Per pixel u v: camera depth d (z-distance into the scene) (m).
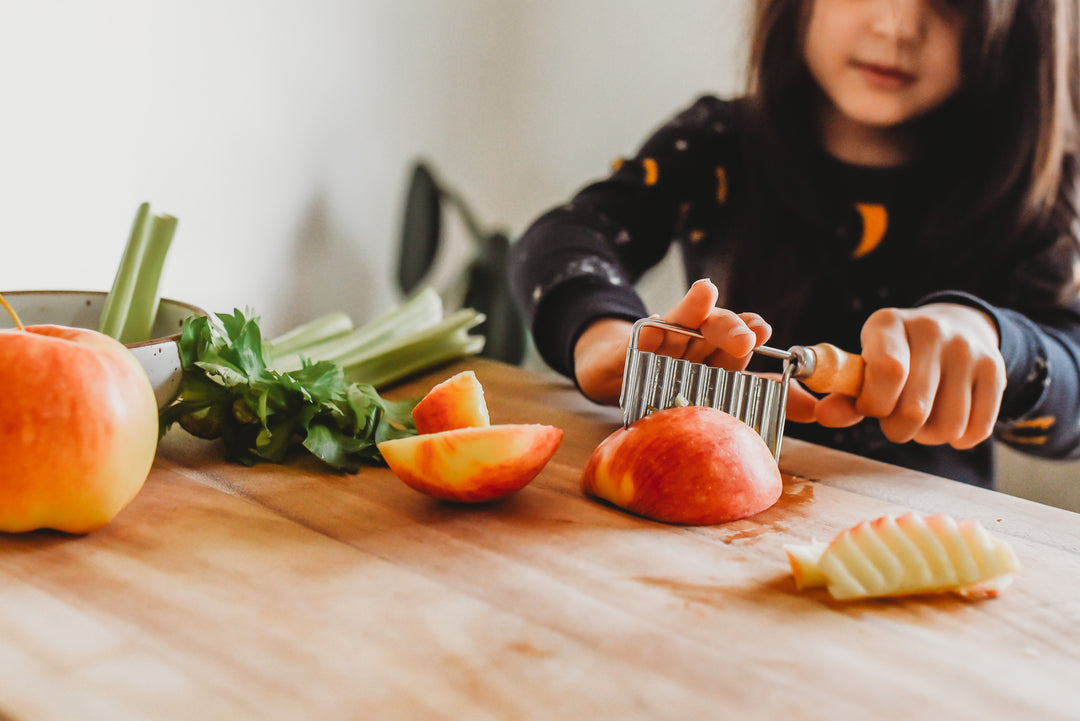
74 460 0.44
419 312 0.89
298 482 0.57
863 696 0.37
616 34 1.57
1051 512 0.59
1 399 0.43
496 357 1.48
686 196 1.22
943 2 1.02
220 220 1.11
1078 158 1.10
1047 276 1.06
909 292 1.14
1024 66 1.04
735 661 0.39
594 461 0.57
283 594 0.42
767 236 1.18
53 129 0.90
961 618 0.44
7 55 0.85
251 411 0.59
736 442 0.54
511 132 1.57
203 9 1.02
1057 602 0.47
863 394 0.63
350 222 1.30
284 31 1.13
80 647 0.37
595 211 1.08
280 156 1.17
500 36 1.49
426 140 1.41
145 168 1.00
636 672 0.38
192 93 1.03
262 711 0.33
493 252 1.50
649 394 0.60
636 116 1.58
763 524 0.54
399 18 1.30
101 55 0.93
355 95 1.26
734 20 1.47
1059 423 0.84
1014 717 0.36
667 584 0.46
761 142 1.17
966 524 0.48
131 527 0.49
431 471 0.52
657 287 1.59
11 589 0.41
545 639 0.40
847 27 1.05
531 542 0.50
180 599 0.41
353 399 0.60
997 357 0.68
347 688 0.35
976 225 1.09
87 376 0.45
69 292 0.66
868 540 0.46
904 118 1.08
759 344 0.63
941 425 0.67
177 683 0.35
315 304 1.28
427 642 0.39
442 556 0.47
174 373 0.57
